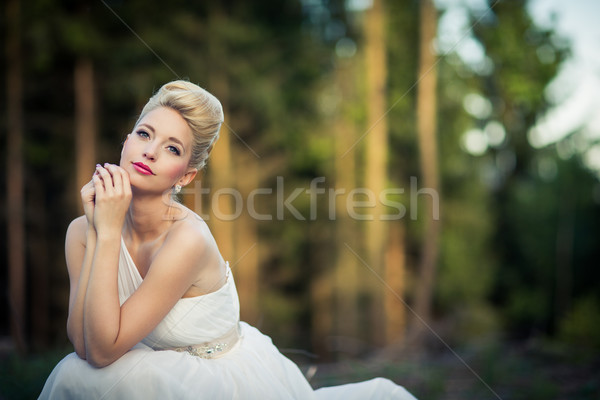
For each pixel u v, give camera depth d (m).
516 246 16.41
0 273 12.12
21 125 10.86
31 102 11.38
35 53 10.20
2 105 10.85
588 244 15.67
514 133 14.53
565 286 15.73
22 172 11.05
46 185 12.53
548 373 3.93
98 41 10.19
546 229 15.99
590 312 9.55
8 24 10.34
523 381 3.73
